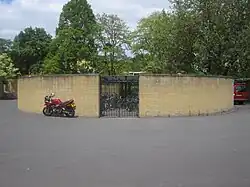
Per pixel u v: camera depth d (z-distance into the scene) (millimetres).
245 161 9789
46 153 11023
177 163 9570
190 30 35219
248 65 35656
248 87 40438
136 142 13070
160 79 24391
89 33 54250
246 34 33719
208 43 34406
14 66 66938
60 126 18453
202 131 16094
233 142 12945
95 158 10266
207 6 34438
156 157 10375
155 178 8055
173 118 22703
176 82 24641
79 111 24828
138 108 24250
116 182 7750
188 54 36156
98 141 13336
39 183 7688
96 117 23875
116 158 10250
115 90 24969
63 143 12891
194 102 25219
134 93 24750
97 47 52688
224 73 36219
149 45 53438
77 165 9391
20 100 31188
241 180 7863
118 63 52344
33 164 9539
